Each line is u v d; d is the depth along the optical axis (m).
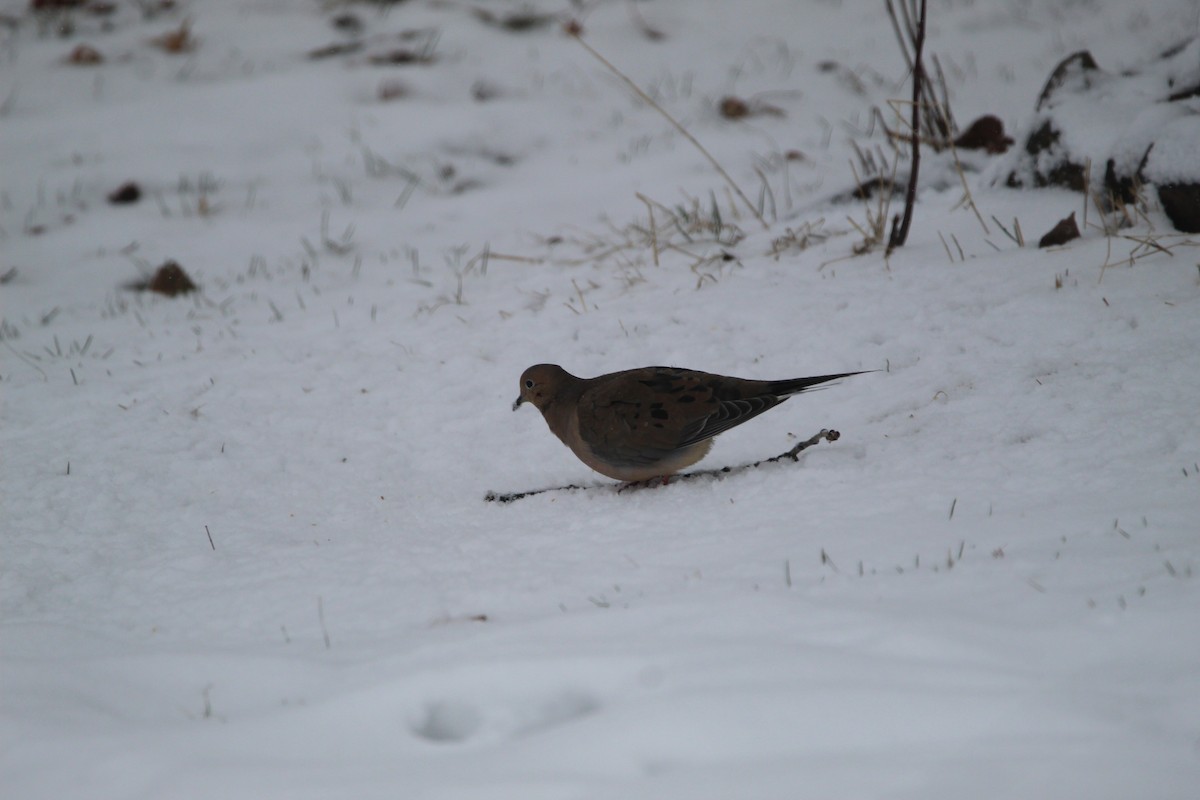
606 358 12.41
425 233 18.44
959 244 13.95
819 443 9.85
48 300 16.34
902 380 10.84
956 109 21.73
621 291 14.28
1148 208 13.29
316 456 10.93
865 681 5.57
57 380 12.92
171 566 8.70
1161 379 9.88
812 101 23.25
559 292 14.64
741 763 5.05
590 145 21.64
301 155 21.42
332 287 16.12
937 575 6.86
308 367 12.95
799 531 8.02
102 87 23.64
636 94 23.81
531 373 9.63
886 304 12.46
